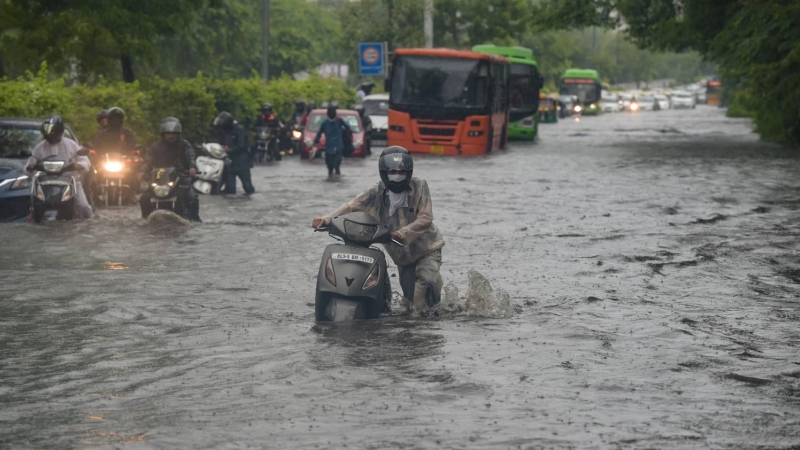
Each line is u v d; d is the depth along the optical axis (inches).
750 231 903.1
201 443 338.0
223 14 3405.5
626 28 2982.3
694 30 2726.4
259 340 486.3
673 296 604.4
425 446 334.6
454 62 2181.3
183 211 959.6
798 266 717.3
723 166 1739.7
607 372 429.1
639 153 2148.1
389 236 535.5
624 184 1385.3
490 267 702.5
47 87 1322.6
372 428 353.1
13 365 441.7
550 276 668.7
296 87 2632.9
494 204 1122.7
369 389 400.8
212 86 2004.2
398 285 641.6
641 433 349.1
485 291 554.6
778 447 336.5
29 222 946.1
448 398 389.4
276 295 602.2
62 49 1692.9
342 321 522.9
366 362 442.3
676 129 3585.1
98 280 645.3
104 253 756.6
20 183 966.4
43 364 443.2
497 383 410.0
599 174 1565.0
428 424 357.7
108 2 1760.6
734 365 443.8
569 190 1294.3
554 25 3046.3
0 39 1691.7
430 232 554.6
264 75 2591.0
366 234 530.3
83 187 1047.6
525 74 2785.4
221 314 548.1
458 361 444.5
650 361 448.8
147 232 877.2
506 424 357.7
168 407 378.6
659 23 2805.1
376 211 549.3
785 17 2197.3
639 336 498.3
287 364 439.2
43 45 1688.0
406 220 544.4
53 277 655.1
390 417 365.7
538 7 3097.9
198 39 3312.0
